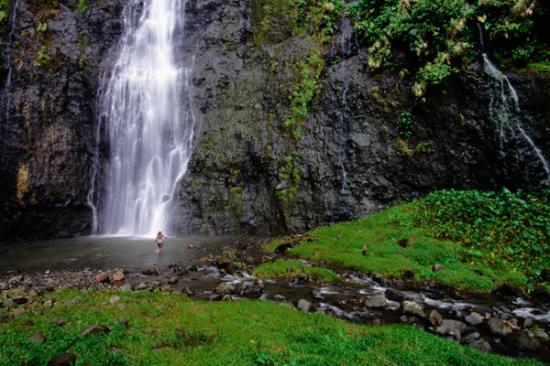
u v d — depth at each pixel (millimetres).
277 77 18891
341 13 18781
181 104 20516
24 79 17578
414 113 15289
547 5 13031
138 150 20281
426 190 15008
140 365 4707
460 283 9352
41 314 6578
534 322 7270
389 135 15734
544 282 9250
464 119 14203
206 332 5785
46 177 17578
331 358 4938
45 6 19328
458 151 14375
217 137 19078
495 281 9367
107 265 11875
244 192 17953
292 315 6684
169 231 18219
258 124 18516
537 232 10891
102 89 20016
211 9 22188
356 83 16625
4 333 5566
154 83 21312
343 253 11758
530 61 13375
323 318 6566
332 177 16344
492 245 10984
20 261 12773
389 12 16500
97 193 19562
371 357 5008
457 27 14062
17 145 16984
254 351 5117
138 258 12773
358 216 15594
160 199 19234
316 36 19016
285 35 19922
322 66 18062
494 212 12180
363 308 7746
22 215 17016
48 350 5000
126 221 19375
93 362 4707
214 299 8031
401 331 6035
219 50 21234
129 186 19859
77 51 19578
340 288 9227
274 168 17375
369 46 16984
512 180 13328
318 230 14672
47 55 18438
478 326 6949
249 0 21422
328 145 16734
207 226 17781
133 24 22344
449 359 5066
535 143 12906
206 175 18656
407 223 13234
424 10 15023
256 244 14789
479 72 13914
